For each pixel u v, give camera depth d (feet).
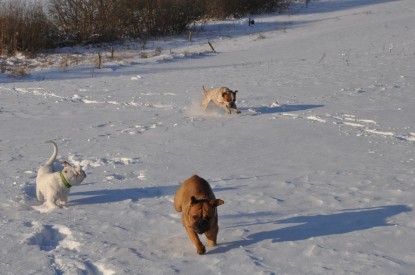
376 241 23.13
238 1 158.61
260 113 51.90
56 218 28.04
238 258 22.12
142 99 62.69
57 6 127.34
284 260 21.80
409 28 114.21
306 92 61.26
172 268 21.54
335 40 108.88
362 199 28.53
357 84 64.03
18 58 109.50
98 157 39.68
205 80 75.25
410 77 66.28
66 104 62.28
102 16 128.67
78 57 110.52
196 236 22.91
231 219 26.86
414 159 35.99
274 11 163.94
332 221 25.75
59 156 40.63
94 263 22.41
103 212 28.73
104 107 59.77
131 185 33.22
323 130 44.45
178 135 45.19
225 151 40.01
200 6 152.66
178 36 133.59
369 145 39.86
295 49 103.40
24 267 22.34
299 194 29.94
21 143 45.39
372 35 110.42
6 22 114.62
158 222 26.94
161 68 93.15
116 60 105.09
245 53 104.47
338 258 21.68
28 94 70.23
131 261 22.38
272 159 37.58
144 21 134.72
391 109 50.08
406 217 25.64
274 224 25.82
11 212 29.58
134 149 41.50
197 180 24.29
